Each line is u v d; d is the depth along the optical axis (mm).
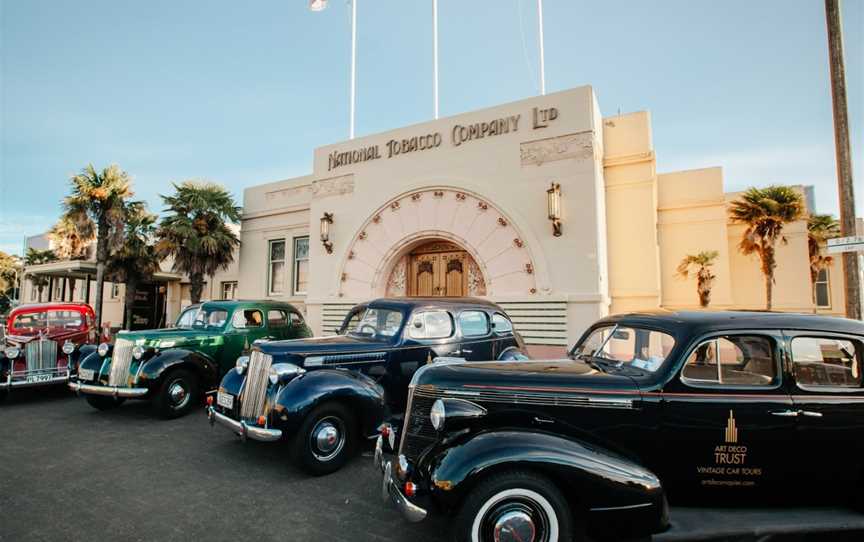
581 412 3303
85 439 6082
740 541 2967
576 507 3080
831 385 3309
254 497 4266
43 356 8453
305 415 4695
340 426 5008
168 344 7414
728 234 14055
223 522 3758
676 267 12516
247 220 16281
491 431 3113
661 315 3789
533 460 2834
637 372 3549
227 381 5539
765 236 13031
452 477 2820
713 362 3328
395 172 11711
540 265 9625
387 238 11680
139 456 5402
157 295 21609
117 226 16578
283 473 4898
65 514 3885
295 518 3842
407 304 6219
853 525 3023
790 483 3227
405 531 3633
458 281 11234
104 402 7648
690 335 3359
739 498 3270
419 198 11273
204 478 4738
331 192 12797
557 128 9773
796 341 3354
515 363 4031
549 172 9766
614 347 4047
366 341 5930
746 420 3207
